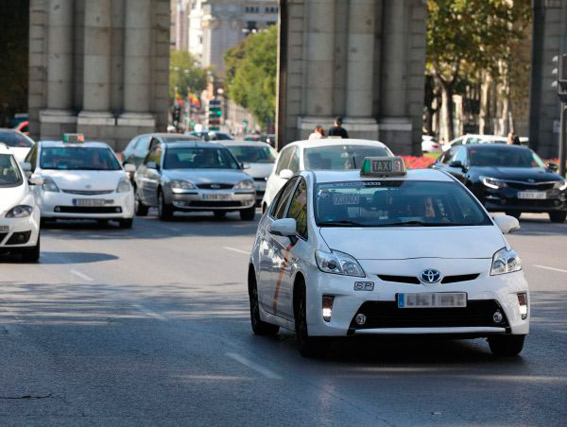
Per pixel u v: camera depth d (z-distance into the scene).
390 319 24.39
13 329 30.17
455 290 24.38
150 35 114.50
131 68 113.62
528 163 71.31
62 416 20.34
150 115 113.81
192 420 20.03
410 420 19.95
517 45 191.00
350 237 25.45
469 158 71.31
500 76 199.12
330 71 111.44
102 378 23.69
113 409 20.88
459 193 27.53
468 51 186.12
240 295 37.31
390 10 113.56
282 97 112.88
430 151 196.25
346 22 111.69
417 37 114.69
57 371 24.42
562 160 80.12
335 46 112.00
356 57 111.00
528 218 74.06
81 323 31.22
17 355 26.34
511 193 68.12
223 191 69.62
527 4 185.50
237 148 87.94
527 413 20.44
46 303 35.22
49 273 43.06
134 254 50.31
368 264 24.66
